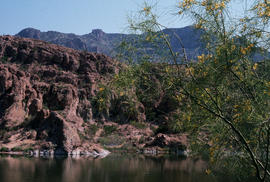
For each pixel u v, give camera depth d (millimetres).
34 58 134750
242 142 6977
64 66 135375
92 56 139000
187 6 6980
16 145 79438
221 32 6855
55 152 76438
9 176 31703
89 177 31859
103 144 88938
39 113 89188
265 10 6629
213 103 7188
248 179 7652
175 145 73188
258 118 6355
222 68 6594
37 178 30875
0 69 113688
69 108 110438
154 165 42719
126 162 48500
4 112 100938
